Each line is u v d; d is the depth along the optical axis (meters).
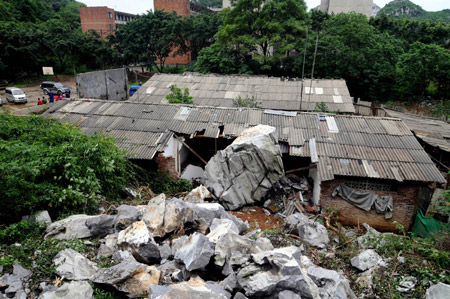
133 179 11.63
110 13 57.41
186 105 15.26
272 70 35.41
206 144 16.11
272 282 4.79
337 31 31.50
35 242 6.14
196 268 5.42
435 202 11.71
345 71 31.02
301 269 5.41
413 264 6.82
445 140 16.25
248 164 11.39
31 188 7.11
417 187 11.02
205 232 7.62
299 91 22.27
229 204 11.38
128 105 15.42
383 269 6.86
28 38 38.00
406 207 11.25
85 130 13.52
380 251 7.52
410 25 42.78
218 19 43.31
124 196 10.27
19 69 39.16
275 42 31.64
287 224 9.36
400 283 6.48
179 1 52.81
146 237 6.11
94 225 6.77
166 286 4.74
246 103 19.30
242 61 33.97
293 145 12.43
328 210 11.05
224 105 20.77
